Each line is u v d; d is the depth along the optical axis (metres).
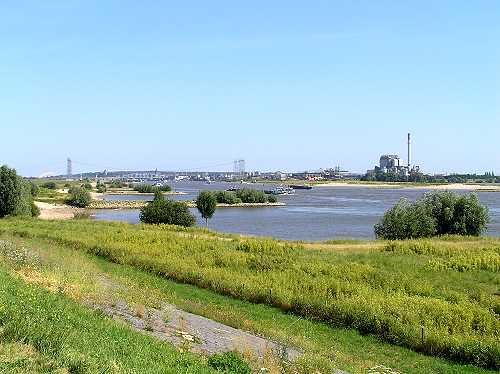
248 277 34.94
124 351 12.78
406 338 24.45
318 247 50.03
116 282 28.19
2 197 78.25
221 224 100.88
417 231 63.03
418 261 41.66
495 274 37.50
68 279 23.30
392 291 32.06
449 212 64.94
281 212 134.12
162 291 30.88
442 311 27.16
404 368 21.62
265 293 30.78
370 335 25.78
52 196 167.62
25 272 22.41
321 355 20.09
